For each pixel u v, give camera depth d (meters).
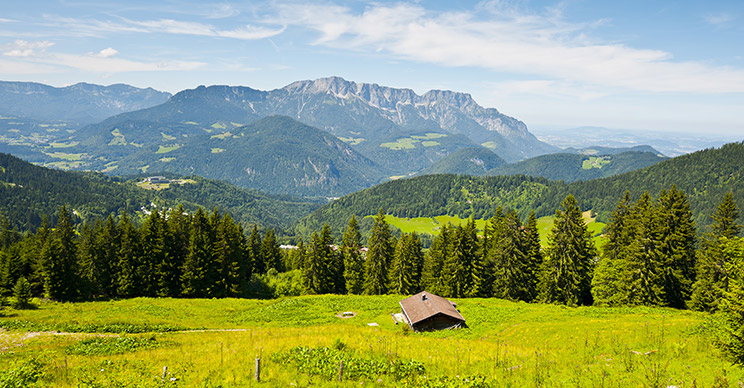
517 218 74.00
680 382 16.75
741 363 18.42
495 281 75.12
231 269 82.00
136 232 79.00
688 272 58.00
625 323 38.19
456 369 21.27
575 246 66.88
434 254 84.06
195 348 29.56
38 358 27.36
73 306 63.53
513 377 19.09
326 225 88.12
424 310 53.03
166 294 77.44
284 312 61.44
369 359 22.67
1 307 59.50
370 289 85.38
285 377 20.12
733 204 53.78
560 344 31.56
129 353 29.56
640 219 61.03
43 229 82.50
